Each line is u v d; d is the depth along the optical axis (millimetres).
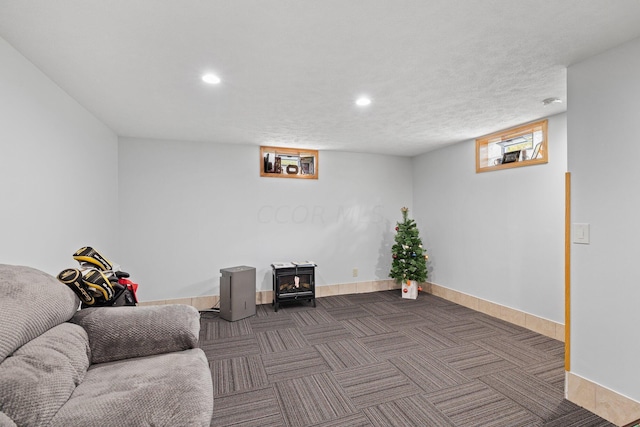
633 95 1869
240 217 4578
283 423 1966
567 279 2213
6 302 1241
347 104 2934
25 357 1201
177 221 4277
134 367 1516
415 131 3898
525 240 3607
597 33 1797
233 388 2365
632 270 1881
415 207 5551
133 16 1608
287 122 3494
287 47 1927
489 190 4070
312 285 4496
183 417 1146
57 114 2432
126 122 3445
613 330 1968
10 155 1863
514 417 2020
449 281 4773
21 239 1967
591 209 2074
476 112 3180
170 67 2178
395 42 1880
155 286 4180
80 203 2844
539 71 2279
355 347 3094
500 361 2787
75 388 1319
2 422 902
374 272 5387
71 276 1839
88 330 1636
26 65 2027
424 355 2910
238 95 2697
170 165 4250
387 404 2162
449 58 2082
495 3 1525
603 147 2012
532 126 3494
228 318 3896
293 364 2744
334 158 5121
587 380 2094
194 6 1531
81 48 1917
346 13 1594
